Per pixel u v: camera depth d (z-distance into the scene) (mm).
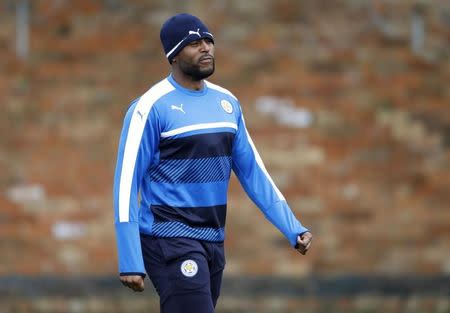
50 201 44531
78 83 50656
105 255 42406
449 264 42406
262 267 41562
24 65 51531
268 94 49594
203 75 19656
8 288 40562
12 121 48406
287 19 53969
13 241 42656
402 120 48875
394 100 50000
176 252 19422
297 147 47000
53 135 47844
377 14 54594
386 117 49000
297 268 41594
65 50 52344
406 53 52969
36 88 50250
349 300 40219
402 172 46406
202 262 19500
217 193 19844
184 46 19531
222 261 20234
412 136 48344
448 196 45406
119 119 48812
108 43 52656
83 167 46219
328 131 48125
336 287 40406
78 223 43719
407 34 54000
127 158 19281
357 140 47719
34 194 44688
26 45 52500
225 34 52781
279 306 39969
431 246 43188
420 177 46281
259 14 54000
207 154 19594
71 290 40375
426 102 50156
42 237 42969
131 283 19062
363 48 52875
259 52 52062
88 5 54188
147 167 19531
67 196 44812
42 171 45812
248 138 20500
